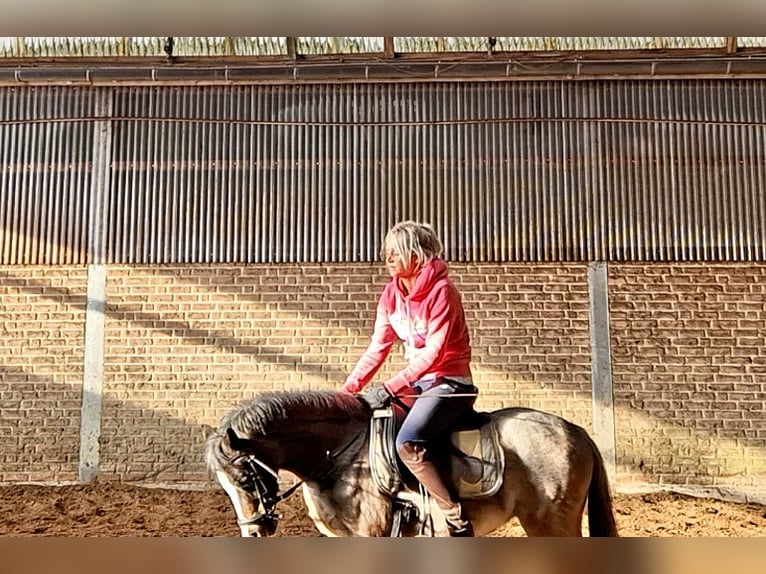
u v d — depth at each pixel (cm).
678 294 634
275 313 640
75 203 656
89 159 661
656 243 641
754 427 614
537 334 631
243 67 643
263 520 353
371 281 643
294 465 366
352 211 652
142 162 658
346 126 657
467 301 637
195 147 658
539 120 637
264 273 646
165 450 621
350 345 635
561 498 360
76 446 622
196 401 628
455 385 369
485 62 641
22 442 623
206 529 550
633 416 618
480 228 646
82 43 639
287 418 362
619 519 567
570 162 651
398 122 653
